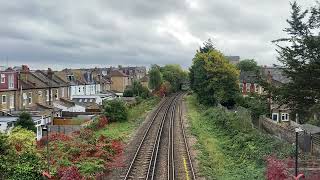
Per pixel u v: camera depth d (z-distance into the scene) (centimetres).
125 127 4569
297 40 1800
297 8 1825
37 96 5547
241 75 7412
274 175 1722
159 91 9750
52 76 6600
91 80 8744
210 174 2372
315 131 3222
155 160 2734
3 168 1989
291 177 1706
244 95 7031
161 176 2331
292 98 1883
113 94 8819
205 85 6631
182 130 4191
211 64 6456
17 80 4941
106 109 5003
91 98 7344
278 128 3419
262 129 3928
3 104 4638
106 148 2880
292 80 1894
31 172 2014
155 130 4281
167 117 5503
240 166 2589
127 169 2520
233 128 3819
